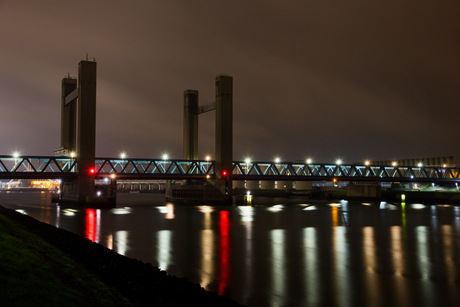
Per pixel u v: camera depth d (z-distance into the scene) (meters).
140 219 92.94
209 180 148.62
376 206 142.75
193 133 166.25
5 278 18.39
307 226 79.50
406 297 31.59
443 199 155.50
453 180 194.25
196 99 167.38
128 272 27.48
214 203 144.50
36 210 117.75
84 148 126.19
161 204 158.25
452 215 104.81
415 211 118.88
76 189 130.12
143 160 145.62
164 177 144.00
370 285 34.72
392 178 182.00
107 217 97.81
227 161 142.75
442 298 31.42
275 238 62.12
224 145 142.62
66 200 140.88
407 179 184.88
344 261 44.31
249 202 148.88
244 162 156.25
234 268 40.47
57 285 19.86
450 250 51.69
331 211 119.62
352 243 57.16
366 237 63.47
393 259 45.62
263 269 40.12
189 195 161.38
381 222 87.25
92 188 127.44
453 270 40.34
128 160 142.62
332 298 31.17
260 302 30.08
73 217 96.62
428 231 71.50
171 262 43.09
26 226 51.56
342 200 195.38
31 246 29.98
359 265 42.34
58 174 126.50
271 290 33.00
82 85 125.81
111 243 56.38
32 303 16.55
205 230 72.44
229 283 34.84
